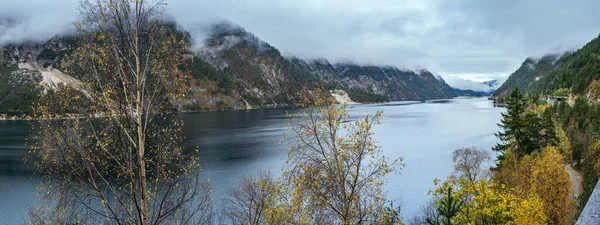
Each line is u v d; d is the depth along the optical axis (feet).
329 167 50.98
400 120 526.16
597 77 459.32
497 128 396.37
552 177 81.25
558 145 175.01
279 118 605.73
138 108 39.42
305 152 53.31
